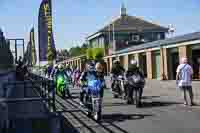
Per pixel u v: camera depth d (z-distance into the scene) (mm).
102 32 77562
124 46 76938
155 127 10422
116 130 10023
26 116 6203
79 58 80750
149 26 80375
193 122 11102
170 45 36969
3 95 6590
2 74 14367
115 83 19516
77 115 12891
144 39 78750
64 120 11812
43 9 24000
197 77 34125
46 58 24453
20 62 32000
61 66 20391
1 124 6547
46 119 6445
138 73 15258
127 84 16094
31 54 40312
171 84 30609
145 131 9867
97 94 12094
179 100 17578
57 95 20734
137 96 15141
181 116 12344
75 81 29859
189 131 9727
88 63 13516
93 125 11039
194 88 24922
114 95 19625
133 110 14273
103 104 16656
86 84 13367
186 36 37719
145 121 11539
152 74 41594
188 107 14758
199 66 33875
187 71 15148
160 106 15297
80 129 10289
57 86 19891
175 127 10344
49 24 24094
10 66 22891
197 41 32125
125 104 16406
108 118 12414
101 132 9805
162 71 38719
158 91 23906
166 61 38031
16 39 30859
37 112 6422
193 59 34125
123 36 77812
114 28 78188
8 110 6508
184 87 15242
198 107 14688
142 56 46094
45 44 24344
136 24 80500
